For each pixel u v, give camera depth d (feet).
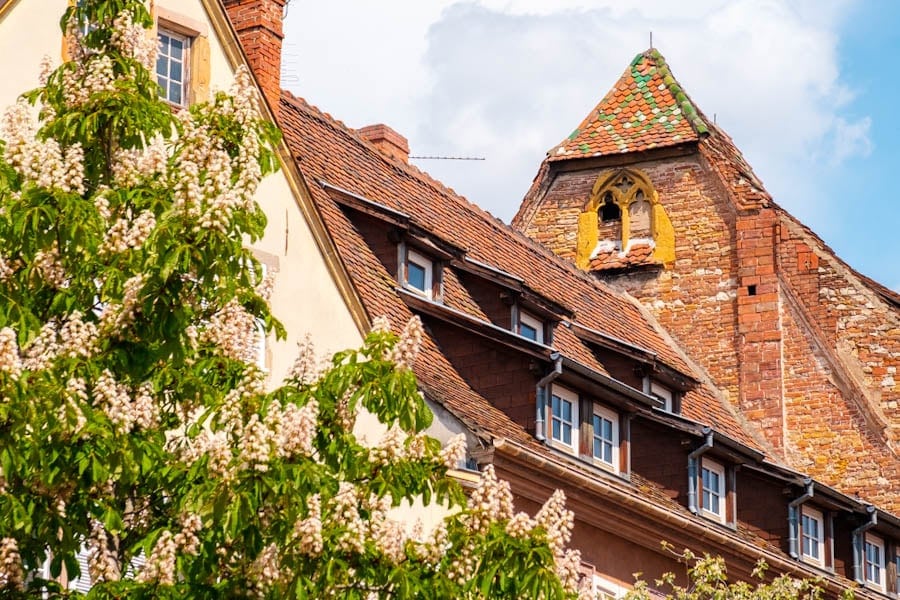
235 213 63.72
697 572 98.02
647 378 124.26
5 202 64.34
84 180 67.36
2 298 63.21
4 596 61.62
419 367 100.07
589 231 153.28
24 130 65.31
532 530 66.69
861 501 130.31
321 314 89.25
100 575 62.90
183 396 65.57
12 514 61.00
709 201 150.61
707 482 117.80
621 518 104.94
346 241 102.53
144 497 65.62
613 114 156.25
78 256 64.69
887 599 130.52
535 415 101.40
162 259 62.34
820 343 145.79
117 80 67.31
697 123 151.94
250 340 68.39
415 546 66.69
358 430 88.69
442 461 67.72
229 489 62.34
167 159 68.33
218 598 63.16
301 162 107.14
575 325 124.26
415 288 105.60
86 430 61.26
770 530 122.93
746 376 146.41
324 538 64.44
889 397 143.54
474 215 128.06
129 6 69.05
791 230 148.05
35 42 81.61
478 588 66.03
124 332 63.41
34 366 62.59
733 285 148.56
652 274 150.92
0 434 59.72
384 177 117.08
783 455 144.56
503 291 109.81
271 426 63.52
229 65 89.92
